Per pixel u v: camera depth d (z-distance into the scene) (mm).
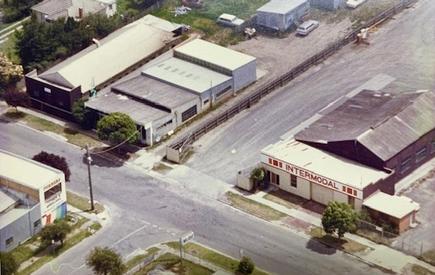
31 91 116625
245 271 83750
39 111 116688
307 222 91938
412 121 100625
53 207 92125
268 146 102062
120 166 103125
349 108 105625
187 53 120500
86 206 95562
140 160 104125
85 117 110875
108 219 93438
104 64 118938
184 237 85625
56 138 109875
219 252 87688
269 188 98250
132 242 89625
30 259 87125
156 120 106812
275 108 113625
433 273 83250
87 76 116312
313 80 119938
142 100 111375
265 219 92750
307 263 85562
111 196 97500
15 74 120062
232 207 95000
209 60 118688
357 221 89000
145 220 93250
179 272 84562
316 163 96000
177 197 97062
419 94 105625
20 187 91125
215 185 98938
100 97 112688
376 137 97000
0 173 92500
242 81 118625
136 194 97812
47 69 121562
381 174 93938
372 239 88500
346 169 94875
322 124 102750
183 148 104812
